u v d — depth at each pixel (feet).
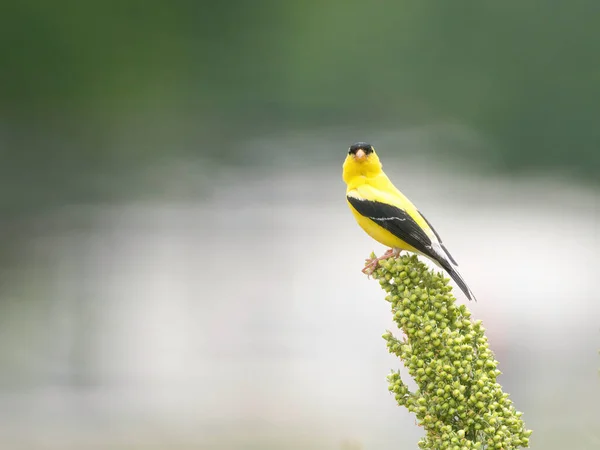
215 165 92.94
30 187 82.99
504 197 92.73
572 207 90.02
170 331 51.72
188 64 91.35
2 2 79.87
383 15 96.22
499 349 34.81
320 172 93.86
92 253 71.82
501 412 11.71
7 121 83.20
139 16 86.69
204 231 78.38
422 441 11.77
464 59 97.09
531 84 97.19
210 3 91.30
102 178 86.48
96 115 86.43
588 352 39.47
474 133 98.94
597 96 96.99
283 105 95.91
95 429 35.17
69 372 45.01
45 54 82.12
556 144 97.30
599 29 96.63
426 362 11.91
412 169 97.60
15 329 50.75
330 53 96.32
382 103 97.50
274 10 94.32
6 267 68.13
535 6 96.43
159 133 90.48
